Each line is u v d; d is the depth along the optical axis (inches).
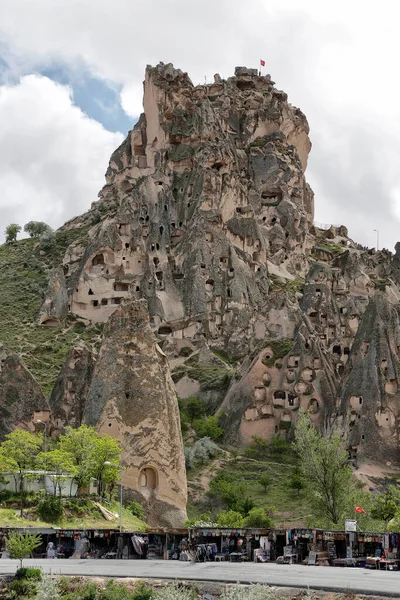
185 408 6309.1
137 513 4330.7
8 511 3663.9
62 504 3754.9
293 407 6087.6
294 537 2883.9
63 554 3088.1
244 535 2952.8
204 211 7765.8
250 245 7800.2
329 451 4104.3
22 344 7190.0
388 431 5787.4
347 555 2785.4
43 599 2303.2
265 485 5334.6
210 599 2242.9
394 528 3720.5
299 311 7022.6
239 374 6378.0
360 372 6008.9
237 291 7303.2
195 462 5674.2
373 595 2105.1
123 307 4859.7
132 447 4542.3
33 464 4067.4
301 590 2172.7
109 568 2628.0
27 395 5241.1
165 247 7652.6
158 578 2399.1
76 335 7342.5
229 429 6048.2
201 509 5132.9
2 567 2667.3
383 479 5511.8
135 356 4736.7
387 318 6254.9
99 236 7691.9
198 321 7126.0
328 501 4062.5
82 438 4227.4
